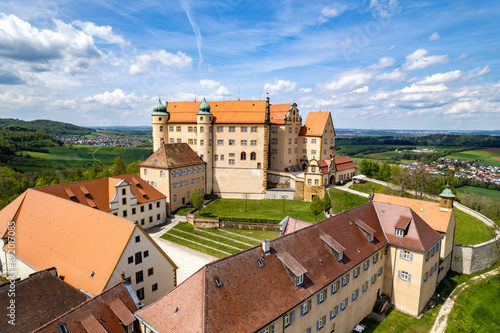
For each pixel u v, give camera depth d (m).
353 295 40.50
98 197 62.97
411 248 44.00
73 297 31.19
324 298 34.91
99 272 34.56
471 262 56.44
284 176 88.81
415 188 84.25
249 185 88.50
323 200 66.56
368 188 90.88
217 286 26.75
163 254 40.22
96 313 27.58
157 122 92.88
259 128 86.06
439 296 49.50
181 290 27.66
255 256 31.30
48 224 44.44
